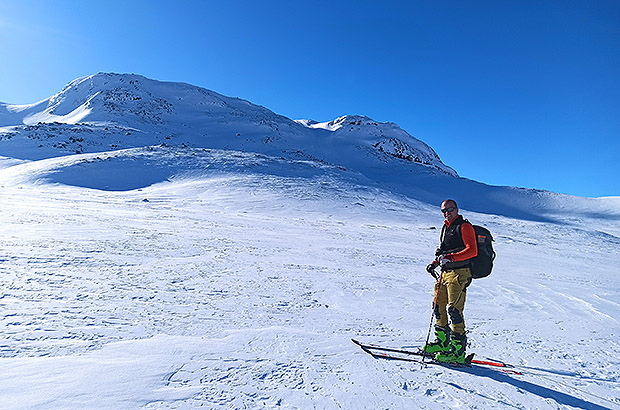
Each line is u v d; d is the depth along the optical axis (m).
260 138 113.69
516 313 6.66
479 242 3.87
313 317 5.27
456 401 2.92
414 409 2.71
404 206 44.94
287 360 3.44
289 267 9.60
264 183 44.94
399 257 13.74
